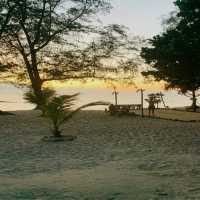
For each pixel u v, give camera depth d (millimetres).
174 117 27688
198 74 22094
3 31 31312
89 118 26656
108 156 12656
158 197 7199
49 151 13875
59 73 34344
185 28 21234
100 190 7734
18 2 30531
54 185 8305
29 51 33344
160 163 11094
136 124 22891
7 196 7465
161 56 21672
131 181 8578
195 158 11969
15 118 26500
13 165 11312
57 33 33250
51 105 17078
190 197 7199
